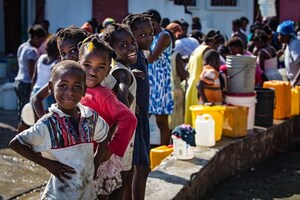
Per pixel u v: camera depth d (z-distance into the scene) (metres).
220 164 5.33
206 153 5.18
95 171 2.77
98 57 2.82
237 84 6.11
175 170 4.66
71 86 2.55
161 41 5.37
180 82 6.43
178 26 8.05
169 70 5.71
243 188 5.30
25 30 12.98
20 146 2.54
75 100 2.58
